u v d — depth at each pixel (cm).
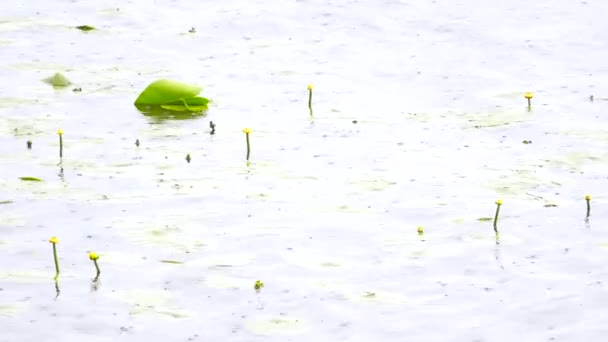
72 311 1432
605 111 2200
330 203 1766
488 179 1856
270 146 2028
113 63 2556
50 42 2694
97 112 2219
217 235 1650
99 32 2783
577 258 1570
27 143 2020
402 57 2628
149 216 1714
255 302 1452
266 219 1706
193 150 2006
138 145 2022
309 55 2644
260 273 1533
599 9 2984
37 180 1853
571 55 2616
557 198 1775
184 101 2256
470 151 1995
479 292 1479
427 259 1574
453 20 2905
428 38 2778
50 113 2202
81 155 1972
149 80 2441
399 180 1859
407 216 1717
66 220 1700
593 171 1880
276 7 3034
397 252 1595
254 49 2691
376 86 2412
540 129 2098
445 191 1808
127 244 1620
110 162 1941
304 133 2103
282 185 1839
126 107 2255
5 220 1697
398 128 2130
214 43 2733
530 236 1641
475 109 2241
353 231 1662
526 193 1795
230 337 1364
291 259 1574
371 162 1944
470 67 2541
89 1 3066
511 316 1414
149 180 1858
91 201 1770
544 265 1552
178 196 1789
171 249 1603
